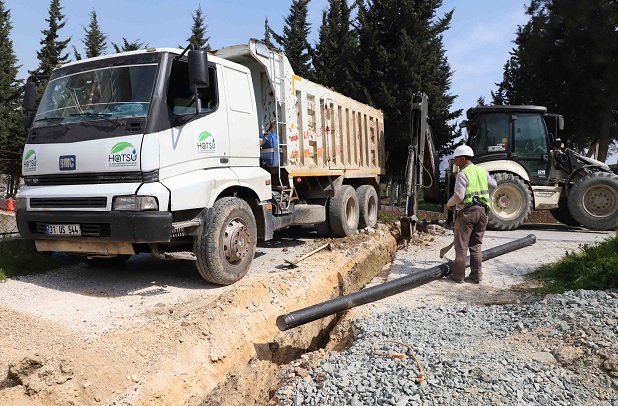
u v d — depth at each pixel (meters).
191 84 5.06
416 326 4.54
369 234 9.04
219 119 5.71
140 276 6.07
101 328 4.04
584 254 6.16
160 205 4.82
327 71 21.75
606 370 3.40
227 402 3.88
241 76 6.23
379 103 17.52
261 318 4.96
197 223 5.27
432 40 18.83
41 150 5.31
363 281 7.64
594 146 23.62
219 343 4.21
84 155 5.01
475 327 4.48
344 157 9.46
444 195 12.18
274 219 6.95
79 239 5.12
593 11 18.23
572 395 3.23
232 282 5.61
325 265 6.83
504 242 8.86
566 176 11.37
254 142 6.37
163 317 4.30
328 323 6.07
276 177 7.24
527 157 10.91
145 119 4.89
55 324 4.00
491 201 10.59
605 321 3.94
